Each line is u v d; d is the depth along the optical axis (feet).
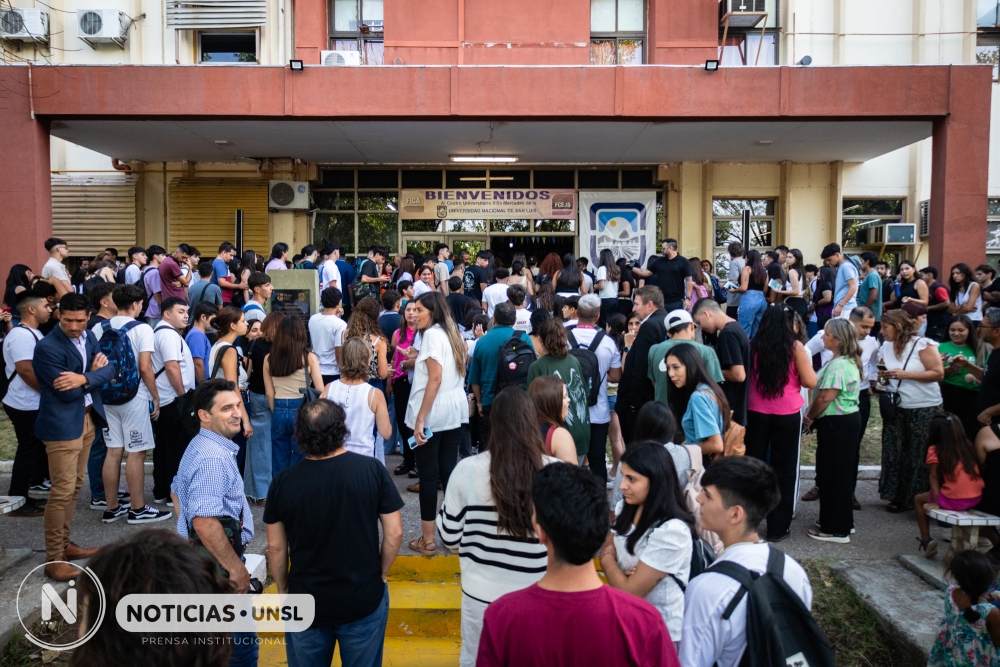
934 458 15.51
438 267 34.27
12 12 41.37
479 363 18.49
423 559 15.75
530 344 17.63
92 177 44.16
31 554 16.15
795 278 31.27
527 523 9.70
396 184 45.21
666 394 15.33
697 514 10.73
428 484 15.71
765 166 44.27
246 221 43.62
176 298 18.53
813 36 41.98
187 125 34.24
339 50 41.86
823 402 16.70
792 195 44.04
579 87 32.14
